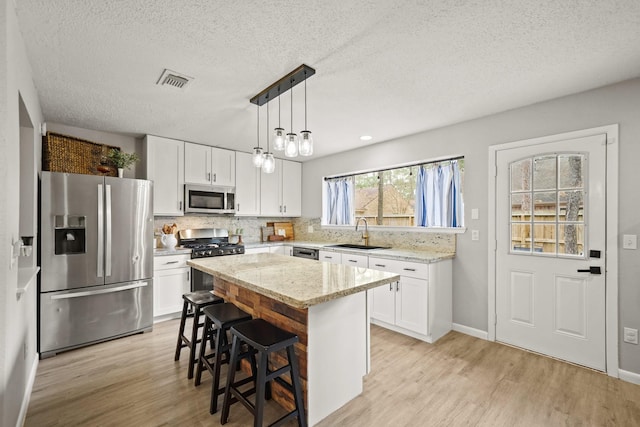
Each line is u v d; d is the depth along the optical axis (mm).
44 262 2674
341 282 1885
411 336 3129
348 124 3311
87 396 2070
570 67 2086
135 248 3213
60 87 2383
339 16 1564
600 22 1604
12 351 1588
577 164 2504
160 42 1792
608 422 1806
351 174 4664
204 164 4199
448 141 3354
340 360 1965
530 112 2762
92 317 2928
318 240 5133
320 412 1831
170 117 3096
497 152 2971
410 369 2441
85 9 1497
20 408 1793
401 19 1588
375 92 2496
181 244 4293
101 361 2588
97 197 2963
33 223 2348
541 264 2691
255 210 4766
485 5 1480
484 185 3062
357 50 1884
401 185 4215
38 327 2643
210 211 4230
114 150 3326
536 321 2721
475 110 2895
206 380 2291
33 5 1461
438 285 3068
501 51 1893
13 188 1554
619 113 2309
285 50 1884
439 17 1572
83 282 2883
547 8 1499
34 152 2340
